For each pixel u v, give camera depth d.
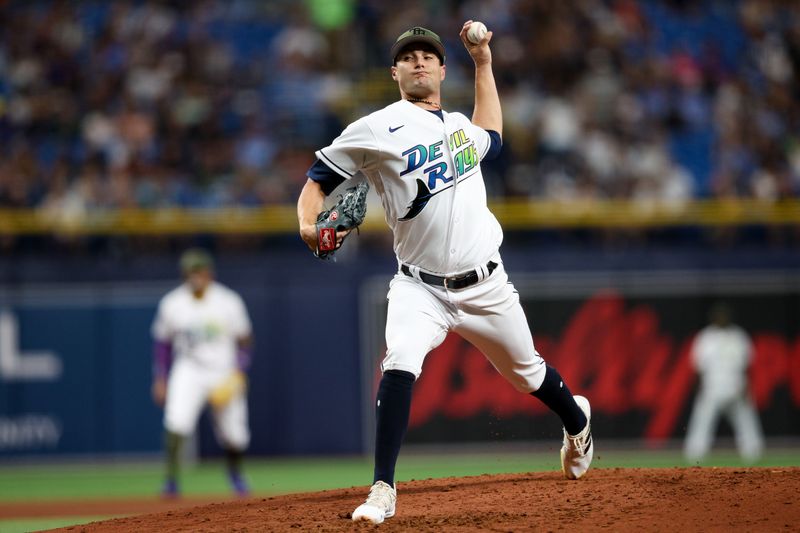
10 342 49.75
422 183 17.61
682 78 63.59
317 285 51.25
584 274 51.66
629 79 62.78
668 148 59.59
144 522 19.08
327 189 17.98
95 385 50.16
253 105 59.78
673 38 66.38
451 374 50.69
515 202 55.50
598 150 58.47
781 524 16.09
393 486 17.42
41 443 49.72
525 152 57.88
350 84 60.78
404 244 18.06
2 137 57.47
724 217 54.09
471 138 18.44
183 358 40.09
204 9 65.75
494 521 16.78
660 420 51.41
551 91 61.44
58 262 50.28
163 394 40.75
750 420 50.03
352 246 52.31
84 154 56.78
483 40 19.45
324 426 50.75
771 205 54.31
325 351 51.03
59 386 50.00
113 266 50.50
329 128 59.09
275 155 57.44
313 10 63.97
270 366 50.81
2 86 59.97
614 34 65.00
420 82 17.98
